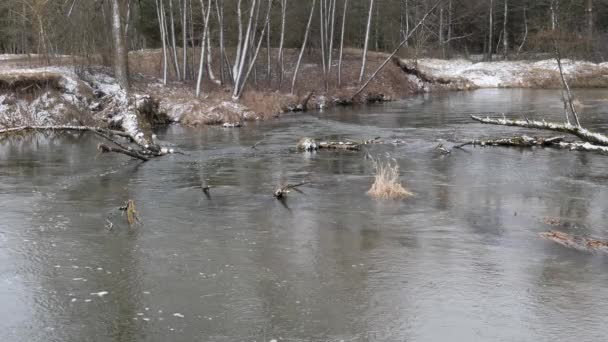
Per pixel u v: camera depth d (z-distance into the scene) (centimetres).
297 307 711
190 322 671
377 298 738
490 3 5994
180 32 4578
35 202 1259
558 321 672
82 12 3102
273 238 996
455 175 1532
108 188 1402
